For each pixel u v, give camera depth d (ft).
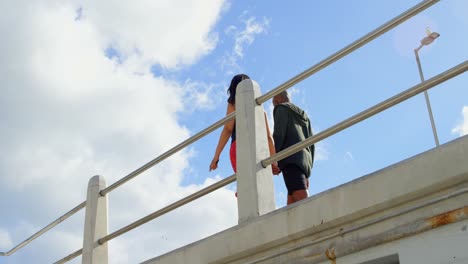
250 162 15.65
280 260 13.57
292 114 17.67
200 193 17.11
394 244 11.56
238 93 16.76
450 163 10.86
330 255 12.54
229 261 14.96
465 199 10.62
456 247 10.59
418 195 11.30
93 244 21.26
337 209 12.54
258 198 15.17
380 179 11.91
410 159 11.53
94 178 22.41
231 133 18.90
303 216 13.23
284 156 15.31
